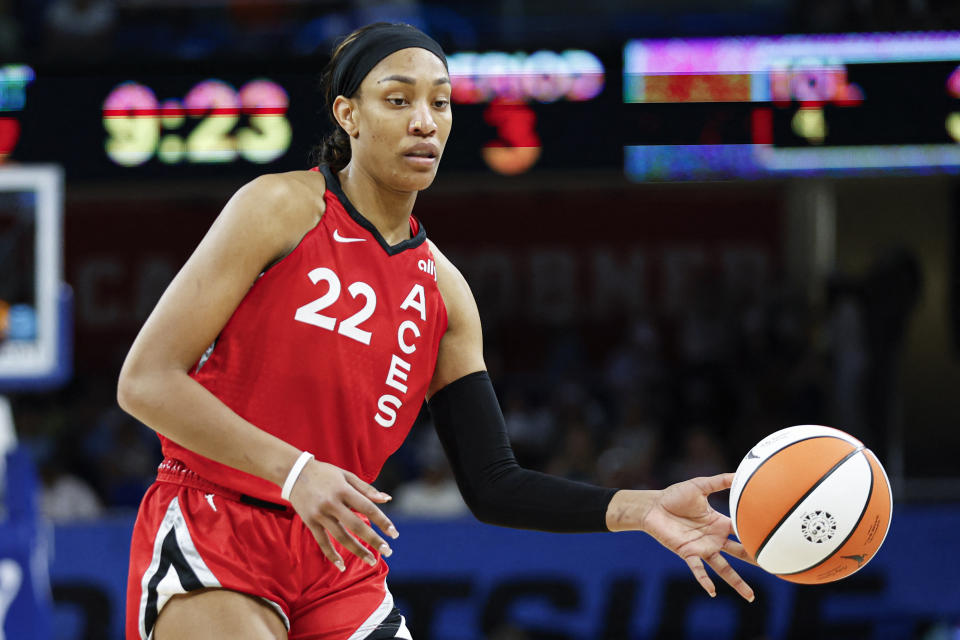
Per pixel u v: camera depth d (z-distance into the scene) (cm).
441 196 4019
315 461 777
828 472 852
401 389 904
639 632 2230
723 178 2523
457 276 975
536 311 4019
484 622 2227
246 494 868
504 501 927
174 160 2492
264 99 2494
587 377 3584
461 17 3147
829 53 2523
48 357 1864
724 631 2242
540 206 4012
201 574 853
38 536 1834
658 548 2250
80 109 2497
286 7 3142
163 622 858
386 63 863
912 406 3850
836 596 2256
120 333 3959
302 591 894
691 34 2519
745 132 2516
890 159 2517
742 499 860
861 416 3094
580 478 2738
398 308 894
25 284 1873
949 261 3881
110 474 2909
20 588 1802
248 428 791
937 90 2509
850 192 3925
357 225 882
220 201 3956
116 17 3106
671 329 3991
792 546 845
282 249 851
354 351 870
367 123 866
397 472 2669
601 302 4016
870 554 862
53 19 3025
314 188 880
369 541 752
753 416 3078
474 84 2506
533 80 2508
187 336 810
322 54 2505
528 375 3825
